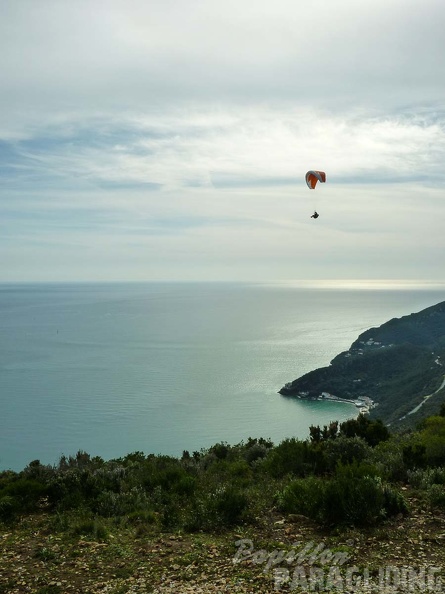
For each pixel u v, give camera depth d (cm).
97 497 1264
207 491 1318
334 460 1466
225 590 721
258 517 1048
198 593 715
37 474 1552
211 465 1719
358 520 956
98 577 791
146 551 891
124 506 1195
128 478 1481
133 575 792
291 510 1059
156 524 1062
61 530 1045
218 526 1010
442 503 1049
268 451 1875
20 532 1045
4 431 9194
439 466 1400
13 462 7325
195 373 15550
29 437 8781
